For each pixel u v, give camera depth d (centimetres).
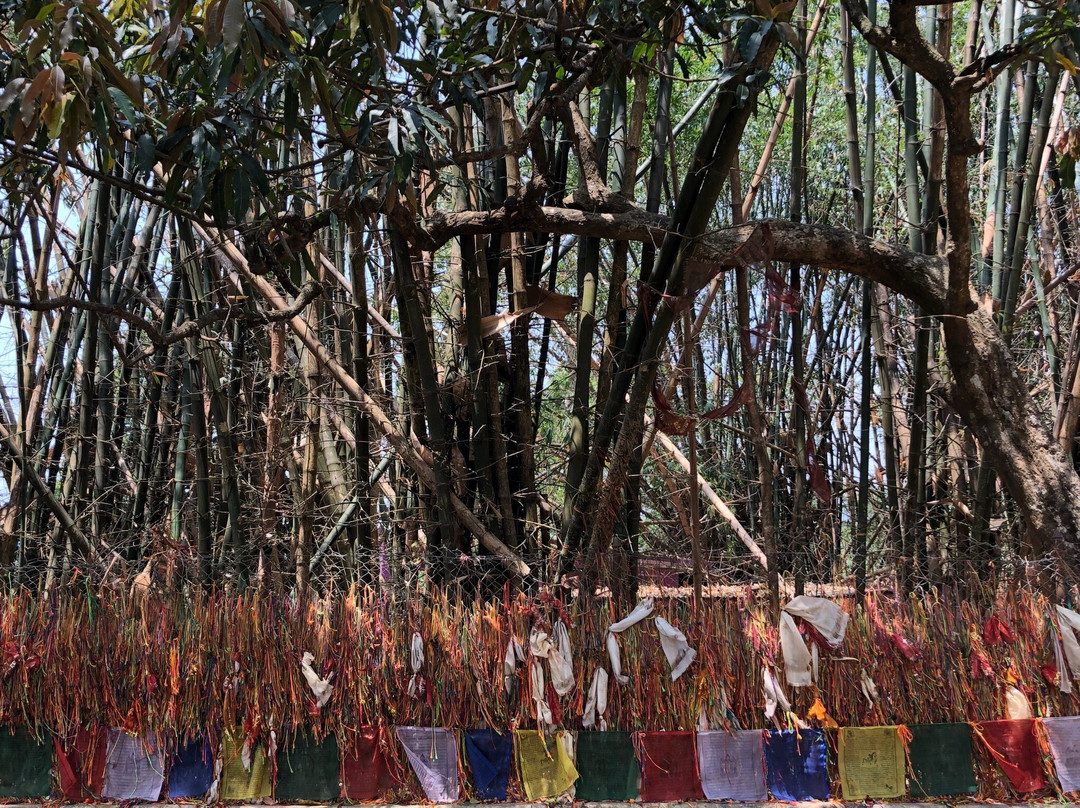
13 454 446
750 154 772
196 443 448
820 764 334
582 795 336
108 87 291
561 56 364
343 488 491
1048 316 521
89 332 466
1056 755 333
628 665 342
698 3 365
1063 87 505
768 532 396
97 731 355
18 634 363
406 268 391
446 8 350
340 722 344
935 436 542
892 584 405
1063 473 365
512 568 383
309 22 314
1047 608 347
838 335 673
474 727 342
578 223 387
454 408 421
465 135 468
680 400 618
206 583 425
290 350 538
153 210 520
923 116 477
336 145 421
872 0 459
